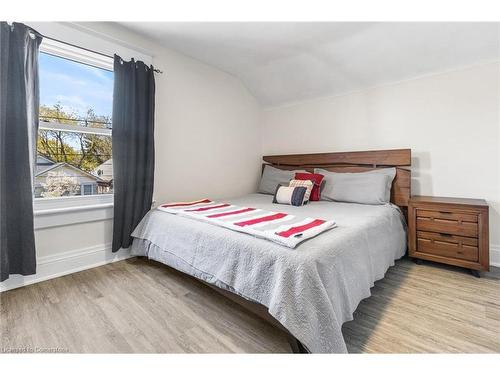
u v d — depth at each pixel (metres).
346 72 2.93
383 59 2.62
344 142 3.27
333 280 1.30
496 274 2.16
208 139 3.27
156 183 2.73
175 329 1.47
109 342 1.35
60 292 1.87
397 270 2.29
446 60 2.43
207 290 1.93
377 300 1.78
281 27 2.35
